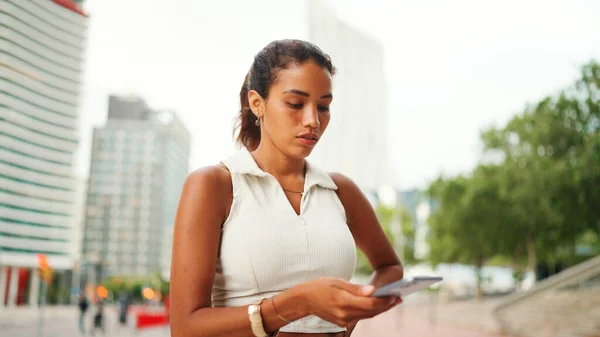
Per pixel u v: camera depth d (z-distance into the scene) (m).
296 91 1.25
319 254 1.25
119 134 105.00
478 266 35.53
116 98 104.62
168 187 106.56
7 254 39.19
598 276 16.16
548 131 22.64
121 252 101.50
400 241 36.19
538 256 31.25
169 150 107.12
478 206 28.92
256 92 1.35
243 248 1.21
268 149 1.37
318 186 1.40
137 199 102.88
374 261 1.67
